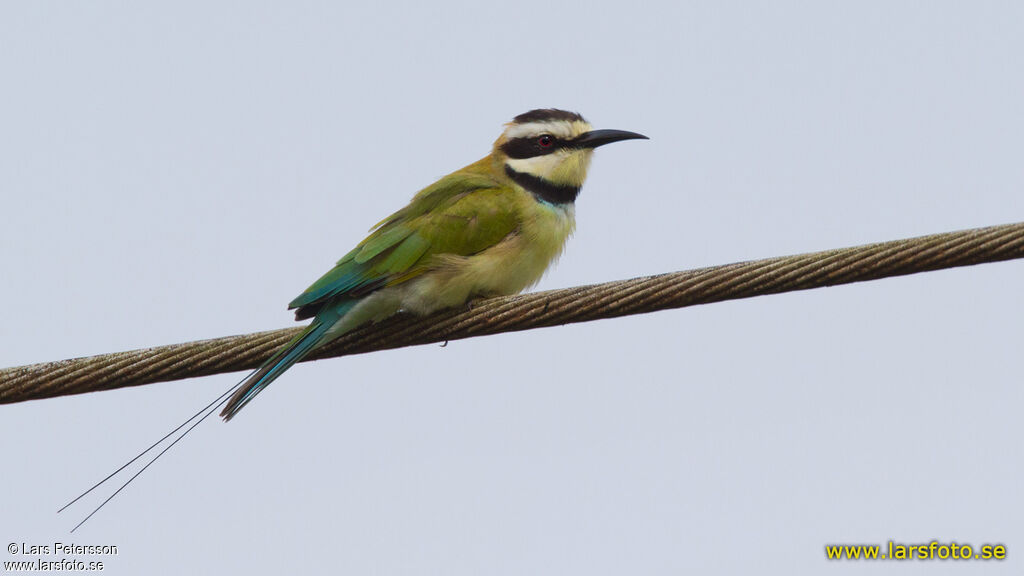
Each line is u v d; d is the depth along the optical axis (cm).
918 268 1112
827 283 1128
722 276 1143
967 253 1098
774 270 1132
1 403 1157
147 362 1169
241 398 1197
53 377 1149
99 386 1170
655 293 1167
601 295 1192
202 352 1194
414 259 1366
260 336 1228
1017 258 1097
